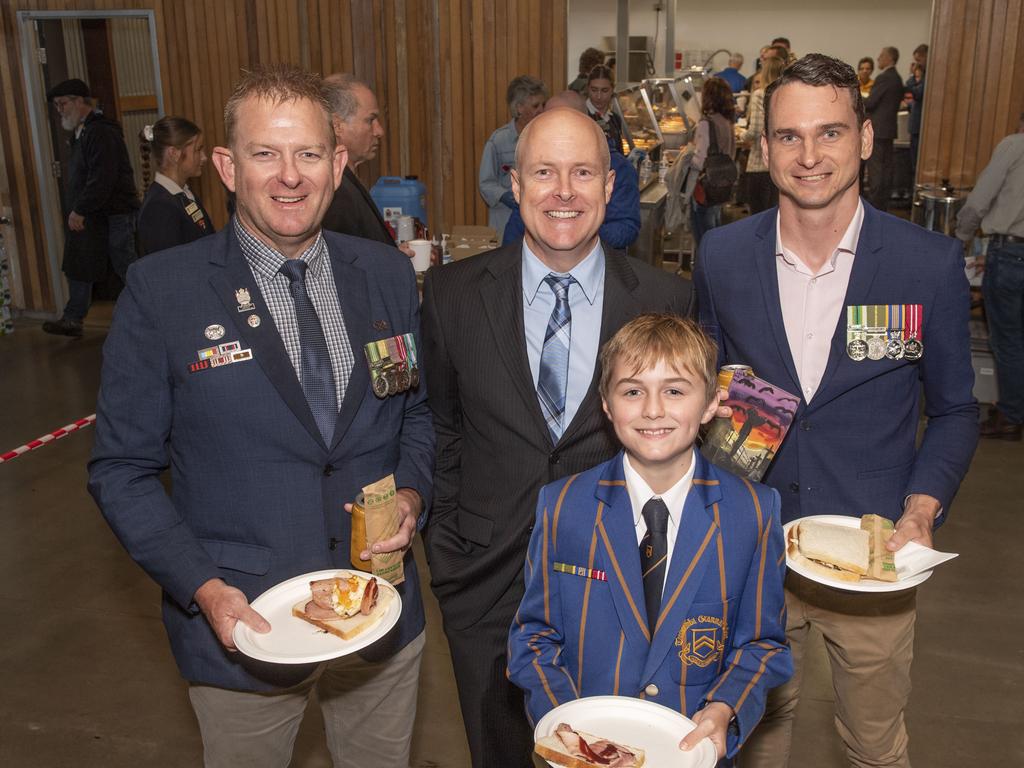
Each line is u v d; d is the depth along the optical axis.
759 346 2.12
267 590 1.85
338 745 2.19
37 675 3.37
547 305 2.06
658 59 12.52
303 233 1.80
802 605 2.18
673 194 7.62
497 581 2.09
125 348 1.81
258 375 1.82
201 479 1.87
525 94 6.21
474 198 7.33
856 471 2.10
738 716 1.58
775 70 10.09
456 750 2.96
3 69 7.66
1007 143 5.07
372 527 1.84
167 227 4.94
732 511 1.70
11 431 5.73
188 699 3.23
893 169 11.13
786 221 2.05
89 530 4.52
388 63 7.19
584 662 1.73
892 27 14.26
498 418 2.06
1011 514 4.55
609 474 1.74
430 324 2.16
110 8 7.43
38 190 7.87
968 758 2.88
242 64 7.39
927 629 3.60
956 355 2.08
